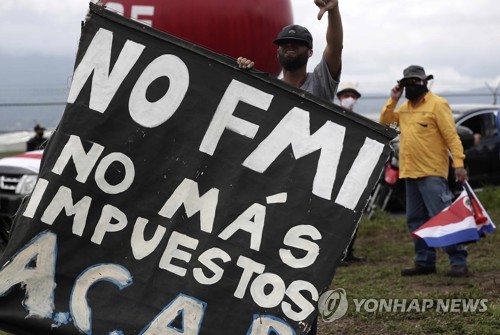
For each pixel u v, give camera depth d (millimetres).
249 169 3920
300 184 3893
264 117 3953
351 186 3883
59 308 3824
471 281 7219
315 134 3926
